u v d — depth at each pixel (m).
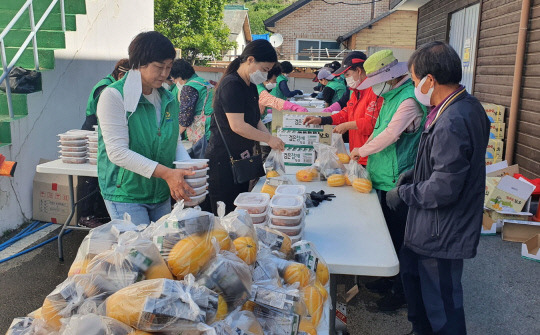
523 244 4.08
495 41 6.75
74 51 6.13
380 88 2.96
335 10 26.67
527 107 5.69
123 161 2.24
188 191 2.29
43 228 4.84
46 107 5.39
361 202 2.81
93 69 6.75
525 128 5.74
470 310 3.25
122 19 7.70
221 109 3.07
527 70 5.71
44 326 1.23
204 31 25.42
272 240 1.84
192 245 1.33
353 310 3.32
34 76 5.13
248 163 3.12
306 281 1.62
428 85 2.06
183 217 1.41
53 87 5.58
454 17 9.03
